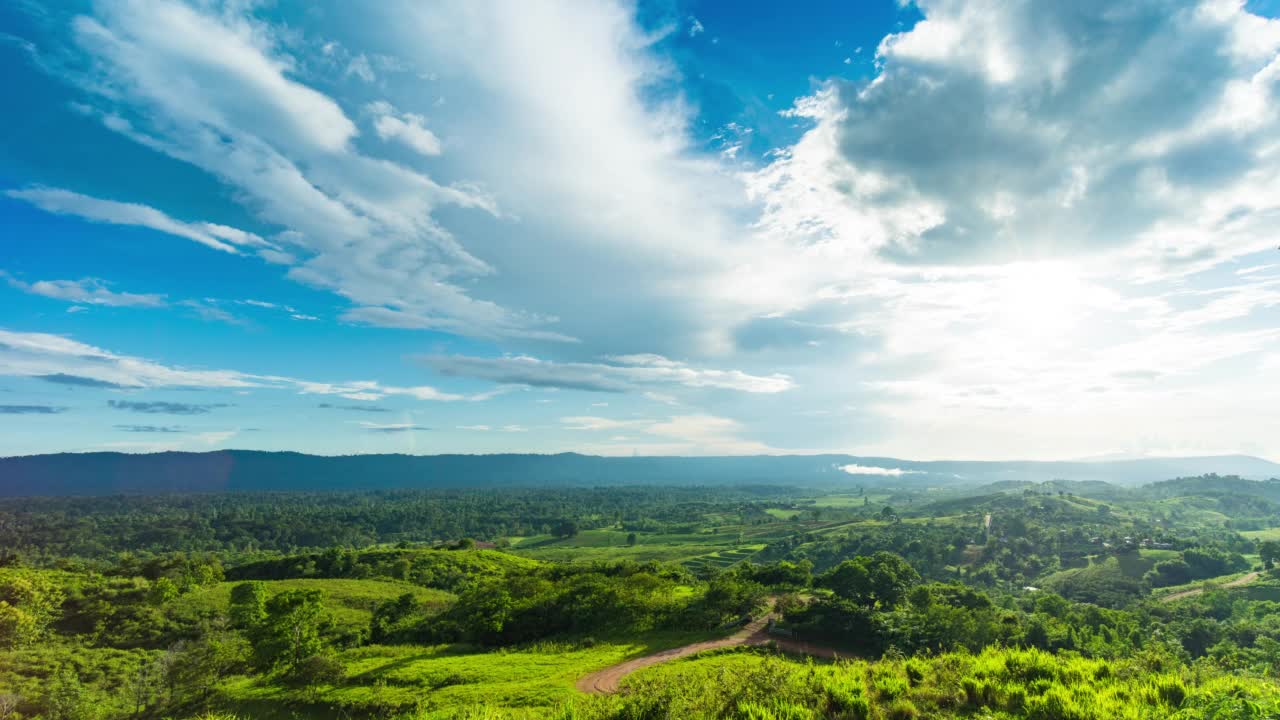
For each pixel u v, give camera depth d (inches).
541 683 1528.1
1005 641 2218.3
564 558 7509.8
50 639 2753.4
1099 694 535.5
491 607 2519.7
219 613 3157.0
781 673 639.1
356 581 4114.2
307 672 1801.2
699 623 2299.5
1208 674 605.3
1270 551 5246.1
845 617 2137.1
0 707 1892.2
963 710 554.6
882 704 565.9
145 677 2100.1
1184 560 5339.6
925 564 6417.3
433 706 1424.7
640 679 758.5
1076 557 6299.2
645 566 3750.0
